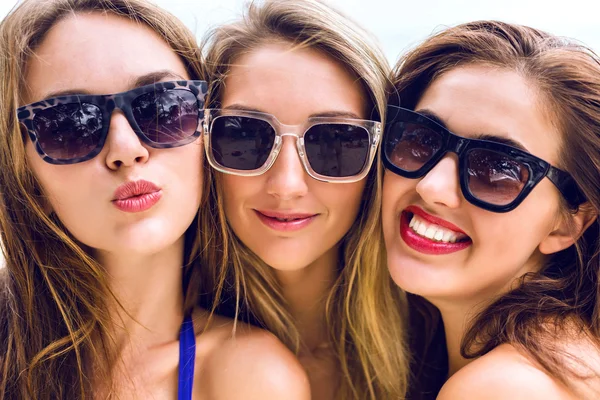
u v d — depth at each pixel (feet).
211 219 2.19
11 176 1.99
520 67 2.03
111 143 1.86
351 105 2.14
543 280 2.12
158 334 2.13
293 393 2.06
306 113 2.07
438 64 2.18
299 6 2.12
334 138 2.10
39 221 2.02
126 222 1.90
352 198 2.21
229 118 2.07
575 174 2.06
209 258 2.23
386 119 2.20
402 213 2.19
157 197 1.92
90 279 2.06
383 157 2.19
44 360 2.05
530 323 2.01
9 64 1.92
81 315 2.08
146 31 1.98
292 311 2.45
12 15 1.93
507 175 1.99
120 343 2.10
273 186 2.08
